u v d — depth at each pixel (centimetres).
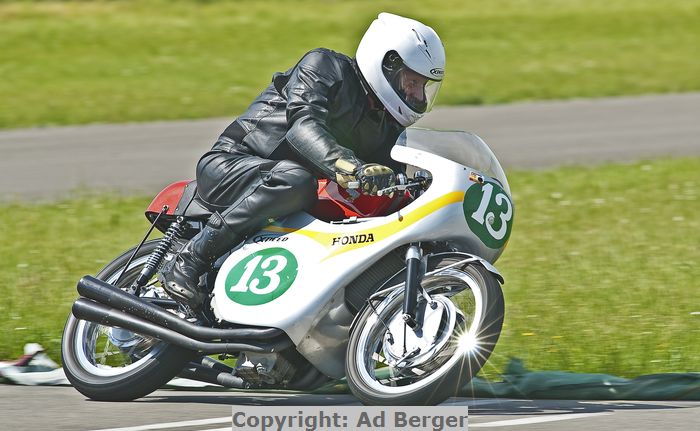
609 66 8481
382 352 1827
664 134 6056
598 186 4522
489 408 1877
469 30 10225
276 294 1839
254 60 8794
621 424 1714
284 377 1880
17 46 9250
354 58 1945
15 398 1992
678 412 1805
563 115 6725
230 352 1872
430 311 1762
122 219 3928
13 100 7156
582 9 11456
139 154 5538
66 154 5569
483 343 1714
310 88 1889
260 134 1953
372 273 1839
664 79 7969
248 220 1888
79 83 7781
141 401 1986
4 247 3484
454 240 1806
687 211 3959
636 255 3222
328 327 1834
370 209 1873
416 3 12000
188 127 6356
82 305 1997
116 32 9994
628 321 2472
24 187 4747
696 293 2730
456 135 1902
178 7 11531
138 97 7288
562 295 2722
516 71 8281
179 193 2081
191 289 1925
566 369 2164
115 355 2109
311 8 11644
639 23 10538
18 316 2595
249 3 11919
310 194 1873
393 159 1894
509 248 3362
